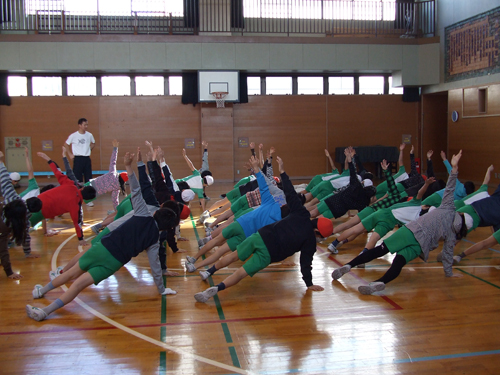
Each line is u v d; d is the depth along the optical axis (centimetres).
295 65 1437
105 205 1016
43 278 491
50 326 369
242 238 472
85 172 995
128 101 1480
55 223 812
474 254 593
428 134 1595
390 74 1593
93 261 380
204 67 1410
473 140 1355
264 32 1473
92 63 1364
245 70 1439
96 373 298
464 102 1377
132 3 1409
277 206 476
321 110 1561
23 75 1445
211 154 1497
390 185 573
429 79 1489
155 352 326
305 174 1570
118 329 364
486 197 555
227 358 318
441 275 502
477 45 1308
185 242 659
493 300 427
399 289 457
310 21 1482
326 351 328
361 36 1515
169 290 441
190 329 364
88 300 428
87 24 1416
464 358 318
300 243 416
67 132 1459
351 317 388
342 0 1495
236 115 1525
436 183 673
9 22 1384
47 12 1390
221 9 1431
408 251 439
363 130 1580
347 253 596
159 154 638
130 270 524
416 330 362
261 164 838
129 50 1373
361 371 301
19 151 1445
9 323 374
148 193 452
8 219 461
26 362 312
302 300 427
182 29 1441
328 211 623
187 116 1503
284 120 1545
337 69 1455
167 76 1505
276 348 332
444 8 1452
